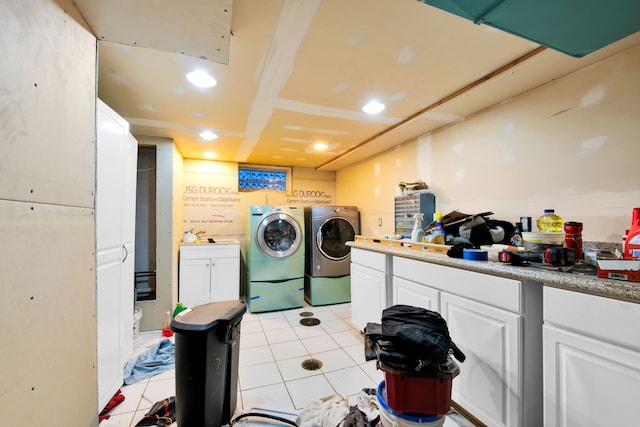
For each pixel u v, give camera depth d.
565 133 1.59
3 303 0.61
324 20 1.18
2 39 0.60
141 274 2.94
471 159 2.19
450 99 1.92
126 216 1.85
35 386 0.71
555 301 1.07
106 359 1.56
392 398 1.12
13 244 0.64
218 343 1.41
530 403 1.20
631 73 1.33
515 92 1.81
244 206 4.13
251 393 1.73
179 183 3.36
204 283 3.23
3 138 0.60
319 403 1.58
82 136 0.96
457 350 1.16
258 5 1.08
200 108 2.11
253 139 2.93
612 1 0.94
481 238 1.85
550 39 1.16
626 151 1.35
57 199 0.82
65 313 0.86
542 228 1.55
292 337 2.56
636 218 1.14
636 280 0.96
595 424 0.95
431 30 1.25
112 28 1.02
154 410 1.52
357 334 2.63
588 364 0.97
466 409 1.43
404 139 2.88
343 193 4.41
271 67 1.55
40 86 0.74
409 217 2.63
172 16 0.96
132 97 1.91
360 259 2.53
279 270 3.38
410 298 1.87
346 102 2.01
